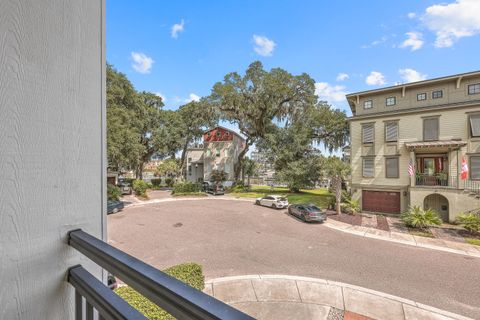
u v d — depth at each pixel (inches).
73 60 40.2
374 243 348.8
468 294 207.9
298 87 884.0
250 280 227.9
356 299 198.4
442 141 485.1
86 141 42.0
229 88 913.5
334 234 395.2
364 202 577.6
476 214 420.2
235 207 640.4
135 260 30.6
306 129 865.5
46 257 35.3
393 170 542.0
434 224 416.8
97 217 43.6
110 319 29.2
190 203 709.9
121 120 565.0
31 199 33.9
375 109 578.6
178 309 24.0
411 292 210.8
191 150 1275.8
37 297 34.1
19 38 33.1
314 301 195.5
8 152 31.7
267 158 941.2
